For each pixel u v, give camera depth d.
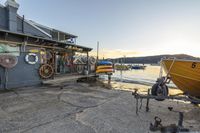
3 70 6.67
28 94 6.01
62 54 11.46
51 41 8.46
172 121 3.59
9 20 8.09
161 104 5.09
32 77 7.80
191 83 4.91
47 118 3.55
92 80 10.77
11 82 6.96
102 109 4.37
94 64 11.56
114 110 4.31
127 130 3.03
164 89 4.54
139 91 7.79
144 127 3.19
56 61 10.77
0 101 4.93
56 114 3.83
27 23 9.73
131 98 5.87
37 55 8.06
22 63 7.37
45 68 8.27
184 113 4.22
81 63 11.95
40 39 7.88
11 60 6.71
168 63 5.16
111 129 3.05
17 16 9.10
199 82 4.71
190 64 4.63
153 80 12.99
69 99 5.41
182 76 4.97
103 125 3.24
